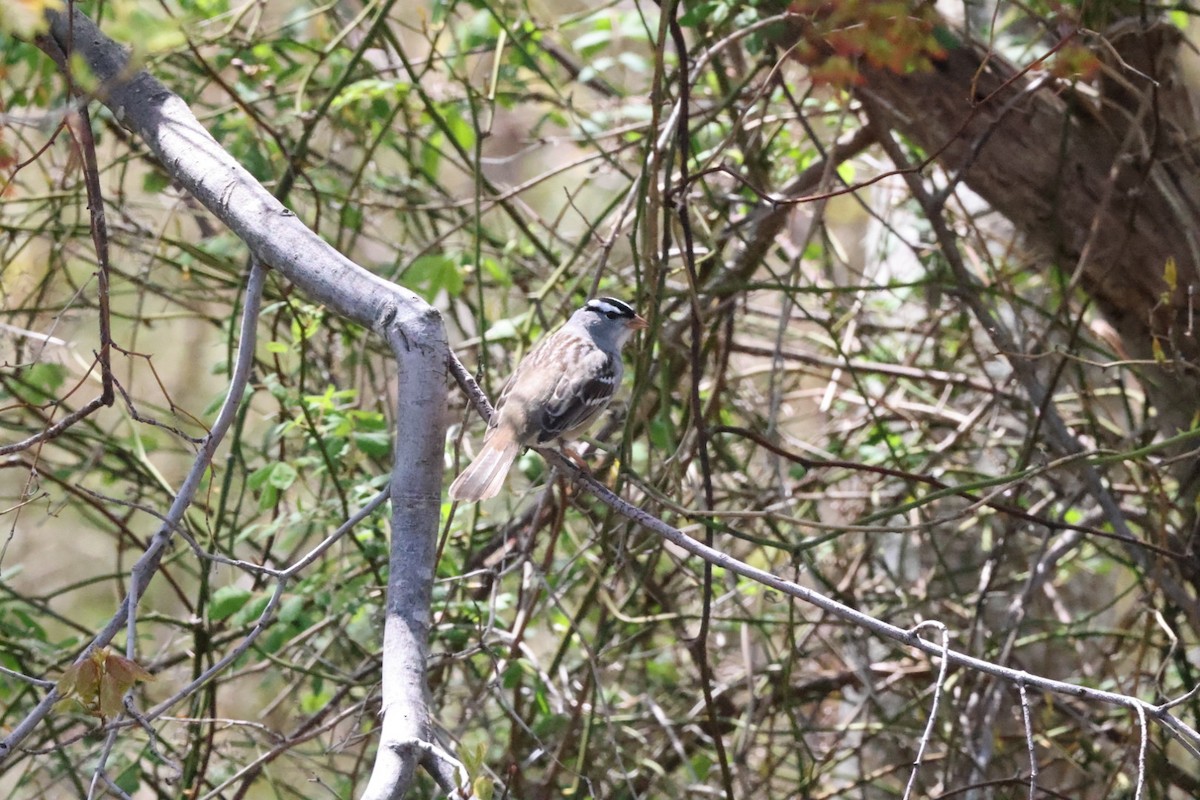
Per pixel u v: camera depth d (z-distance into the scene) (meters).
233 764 10.38
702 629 8.27
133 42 5.47
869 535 11.37
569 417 8.54
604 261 9.17
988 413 11.76
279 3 14.50
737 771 9.88
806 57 7.90
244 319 6.63
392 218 14.27
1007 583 11.49
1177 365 8.81
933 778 11.47
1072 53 7.64
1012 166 9.34
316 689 10.48
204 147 6.94
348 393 9.45
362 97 11.22
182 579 14.90
